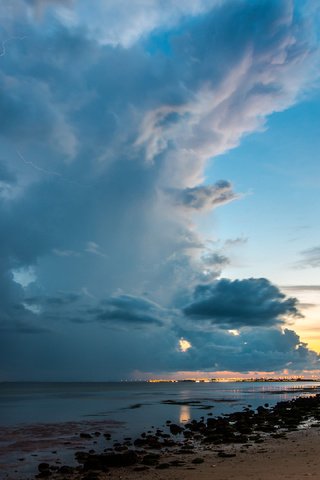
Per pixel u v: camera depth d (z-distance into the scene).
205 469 20.91
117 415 58.72
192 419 52.78
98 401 94.38
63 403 87.25
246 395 120.50
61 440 35.19
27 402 91.62
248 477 18.08
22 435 38.38
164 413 61.72
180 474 19.98
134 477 20.06
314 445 27.23
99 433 39.19
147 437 35.03
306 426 39.88
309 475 17.69
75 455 28.34
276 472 18.88
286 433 34.84
